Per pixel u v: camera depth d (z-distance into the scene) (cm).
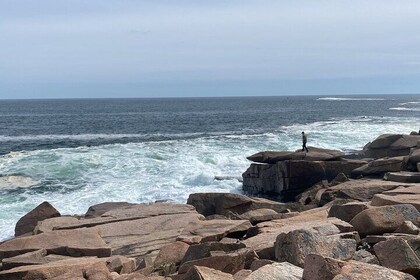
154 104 18625
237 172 2797
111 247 1264
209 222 1310
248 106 14925
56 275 970
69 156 3222
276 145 3772
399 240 727
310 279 619
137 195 2305
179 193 2359
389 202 1144
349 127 5250
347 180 2230
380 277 577
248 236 1184
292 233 776
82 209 2088
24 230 1631
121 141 4706
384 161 2220
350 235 867
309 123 6384
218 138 4438
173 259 1051
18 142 4806
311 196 2162
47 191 2386
